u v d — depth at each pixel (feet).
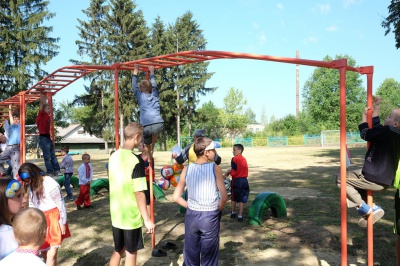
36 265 7.89
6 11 110.73
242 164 24.58
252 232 21.45
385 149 12.91
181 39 160.25
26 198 13.43
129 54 134.62
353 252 17.69
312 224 22.71
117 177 12.87
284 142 158.30
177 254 17.98
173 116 163.12
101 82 133.49
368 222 14.05
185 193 27.07
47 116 25.54
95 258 17.61
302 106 230.27
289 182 42.24
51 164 25.39
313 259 16.89
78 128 220.64
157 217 26.13
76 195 36.19
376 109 14.43
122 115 133.28
